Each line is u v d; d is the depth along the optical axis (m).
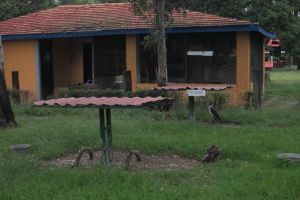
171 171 8.23
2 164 8.63
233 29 18.25
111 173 7.86
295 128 12.71
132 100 8.38
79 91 19.45
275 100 22.69
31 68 21.55
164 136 11.44
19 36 21.27
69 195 6.84
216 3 37.34
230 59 18.98
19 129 12.68
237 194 6.84
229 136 11.40
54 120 14.21
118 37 20.78
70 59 23.62
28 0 34.34
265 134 11.66
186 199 6.61
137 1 16.95
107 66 21.05
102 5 23.61
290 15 44.19
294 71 56.91
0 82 13.16
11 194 6.94
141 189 7.07
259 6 40.94
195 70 19.48
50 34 20.73
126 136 11.39
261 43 22.39
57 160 9.56
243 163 8.88
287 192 6.88
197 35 19.36
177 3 18.16
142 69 20.20
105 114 9.54
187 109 16.05
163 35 16.84
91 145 10.70
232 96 18.56
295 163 8.51
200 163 9.10
